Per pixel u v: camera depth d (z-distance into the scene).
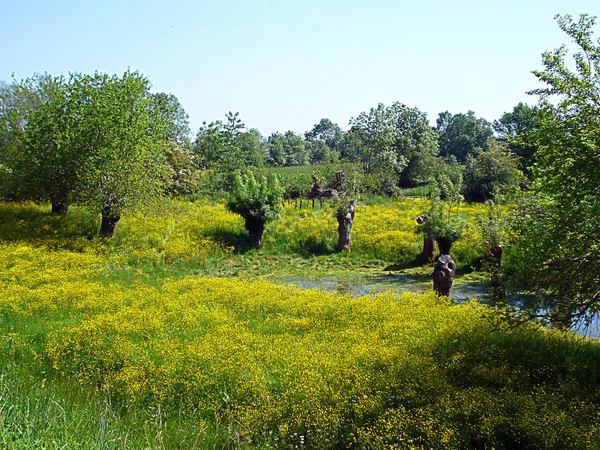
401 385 7.57
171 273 17.50
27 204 27.45
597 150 7.23
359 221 25.70
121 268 17.30
